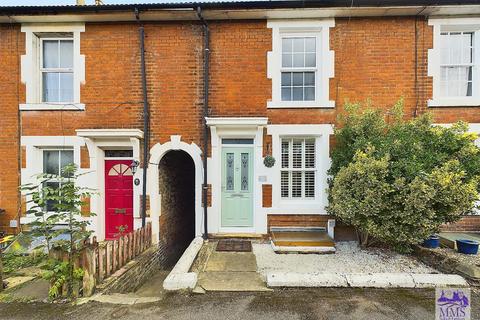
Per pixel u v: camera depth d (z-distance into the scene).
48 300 3.66
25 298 3.72
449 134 4.90
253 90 6.48
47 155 6.73
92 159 6.40
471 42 6.54
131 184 6.74
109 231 6.69
